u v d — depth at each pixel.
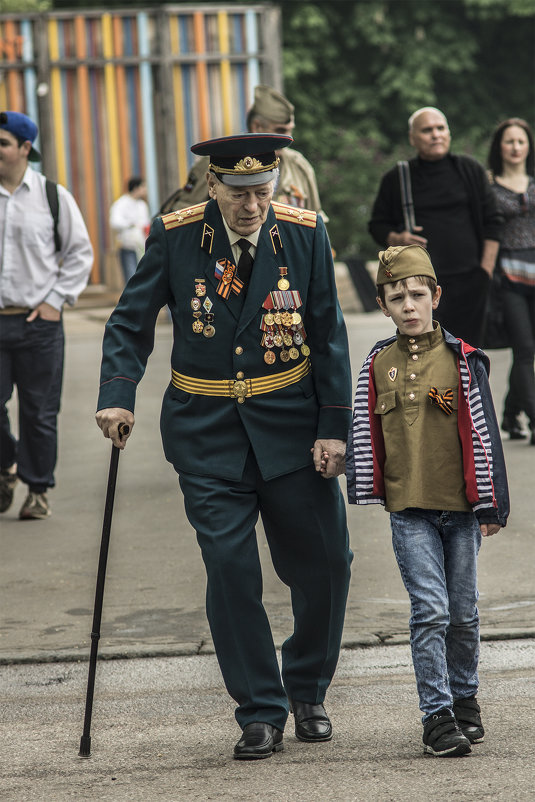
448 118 69.12
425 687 7.89
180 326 8.35
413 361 8.13
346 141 61.03
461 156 14.92
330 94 66.69
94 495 15.80
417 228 14.87
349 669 9.65
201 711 8.92
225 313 8.25
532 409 17.23
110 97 37.72
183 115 36.72
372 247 58.16
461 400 8.03
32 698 9.26
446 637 8.16
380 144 65.00
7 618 11.11
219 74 36.81
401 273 8.12
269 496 8.32
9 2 55.31
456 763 7.71
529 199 16.95
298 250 8.34
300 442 8.33
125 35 37.22
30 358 14.32
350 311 33.91
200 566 12.58
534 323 17.23
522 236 17.00
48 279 14.25
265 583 11.95
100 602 8.23
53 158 37.81
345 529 8.52
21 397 14.48
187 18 36.59
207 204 8.36
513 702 8.79
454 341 8.12
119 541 13.63
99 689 9.42
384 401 8.14
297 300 8.30
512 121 16.97
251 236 8.27
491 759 7.75
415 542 8.02
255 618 8.09
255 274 8.23
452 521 8.09
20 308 14.17
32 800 7.39
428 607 7.88
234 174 7.98
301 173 14.38
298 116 65.62
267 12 36.72
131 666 9.89
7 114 14.00
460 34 67.88
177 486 16.17
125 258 35.88
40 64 37.38
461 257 14.82
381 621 10.69
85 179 38.09
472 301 14.86
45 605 11.45
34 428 14.49
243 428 8.27
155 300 8.38
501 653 9.84
